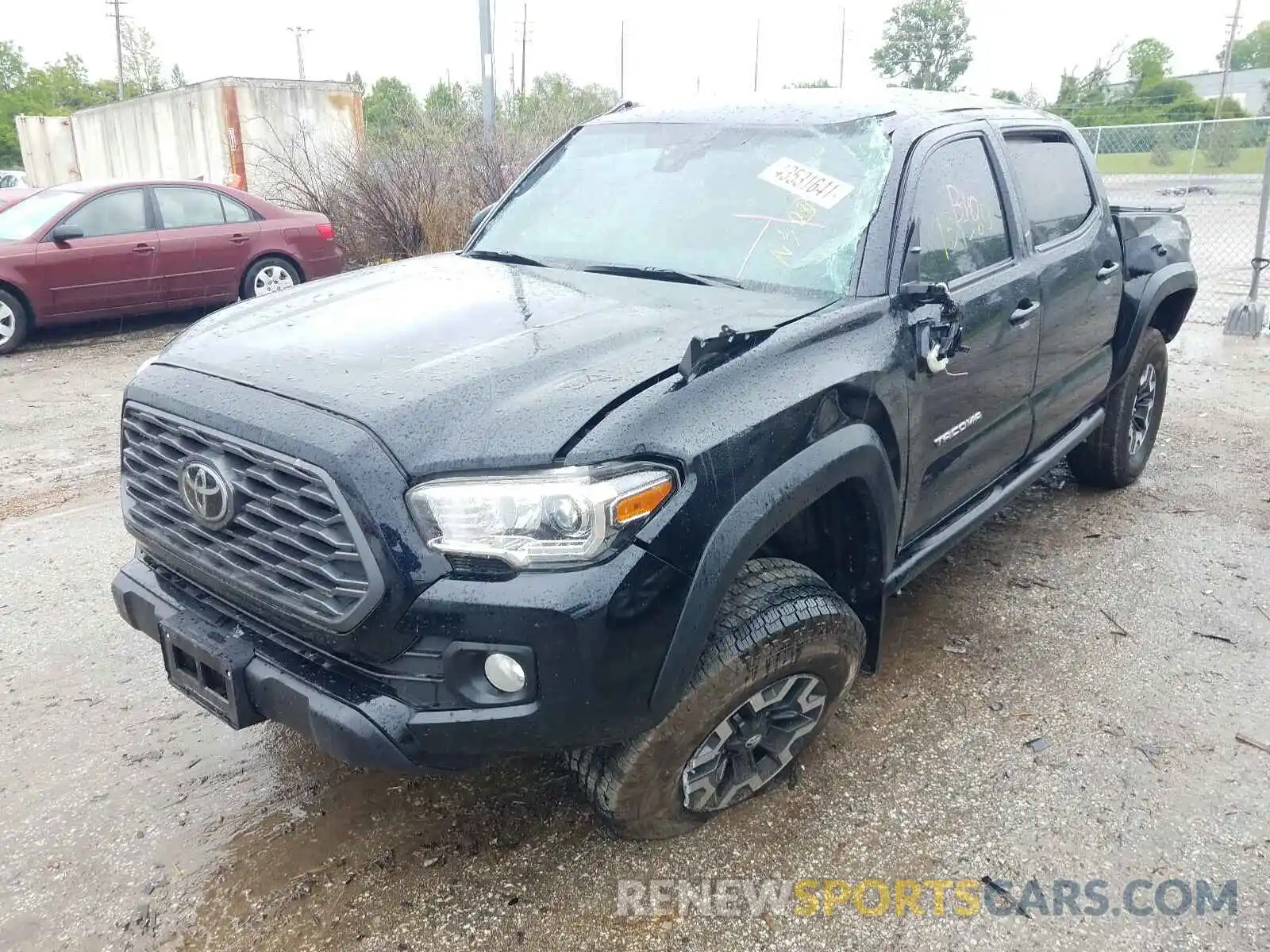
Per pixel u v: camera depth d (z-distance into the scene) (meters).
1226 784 2.97
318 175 12.14
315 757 3.09
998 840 2.74
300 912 2.48
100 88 69.25
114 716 3.29
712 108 3.82
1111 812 2.84
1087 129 14.52
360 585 2.07
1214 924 2.46
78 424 6.62
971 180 3.47
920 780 2.98
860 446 2.60
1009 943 2.40
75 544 4.62
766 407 2.37
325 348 2.53
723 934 2.42
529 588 2.04
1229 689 3.46
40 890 2.54
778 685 2.61
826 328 2.65
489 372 2.31
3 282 8.72
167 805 2.86
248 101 14.08
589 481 2.05
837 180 3.17
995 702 3.38
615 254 3.32
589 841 2.72
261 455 2.19
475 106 13.82
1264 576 4.30
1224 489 5.31
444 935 2.41
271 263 10.35
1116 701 3.38
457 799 2.89
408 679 2.13
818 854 2.68
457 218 11.41
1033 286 3.62
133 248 9.35
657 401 2.21
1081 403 4.39
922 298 2.85
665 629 2.15
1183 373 7.69
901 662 3.62
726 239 3.18
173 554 2.49
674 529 2.14
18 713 3.29
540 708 2.08
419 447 2.10
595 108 14.59
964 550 4.57
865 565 2.90
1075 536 4.72
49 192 9.66
